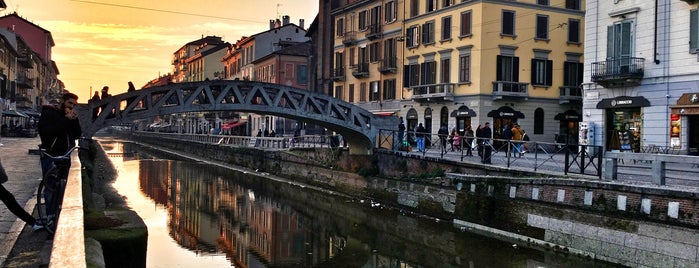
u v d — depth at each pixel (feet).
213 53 322.14
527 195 54.60
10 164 52.08
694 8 75.00
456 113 124.98
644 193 42.91
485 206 59.26
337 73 172.86
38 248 20.45
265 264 51.44
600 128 89.10
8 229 23.17
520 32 124.26
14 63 186.80
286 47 223.51
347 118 88.02
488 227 58.44
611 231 44.93
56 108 25.04
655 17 79.97
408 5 143.02
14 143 98.43
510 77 123.44
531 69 125.39
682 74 76.48
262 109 84.94
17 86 202.69
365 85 160.97
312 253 56.03
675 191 40.50
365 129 88.33
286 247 58.23
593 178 50.47
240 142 160.15
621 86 85.40
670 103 78.18
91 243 18.67
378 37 153.89
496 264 48.24
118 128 429.79
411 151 82.48
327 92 183.32
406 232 63.46
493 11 121.60
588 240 46.83
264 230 66.33
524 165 63.41
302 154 110.63
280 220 72.79
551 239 50.55
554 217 50.47
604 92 88.58
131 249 21.03
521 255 50.06
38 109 254.47
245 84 84.79
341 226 68.74
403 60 144.66
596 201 47.01
